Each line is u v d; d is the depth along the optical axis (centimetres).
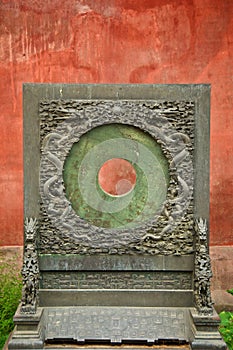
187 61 633
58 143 424
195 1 628
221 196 642
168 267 436
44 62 629
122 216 435
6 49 625
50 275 437
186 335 420
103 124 425
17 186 636
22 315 407
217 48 631
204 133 429
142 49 632
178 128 427
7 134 632
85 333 419
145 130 425
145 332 420
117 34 630
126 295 436
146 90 426
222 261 642
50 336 418
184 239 434
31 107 425
